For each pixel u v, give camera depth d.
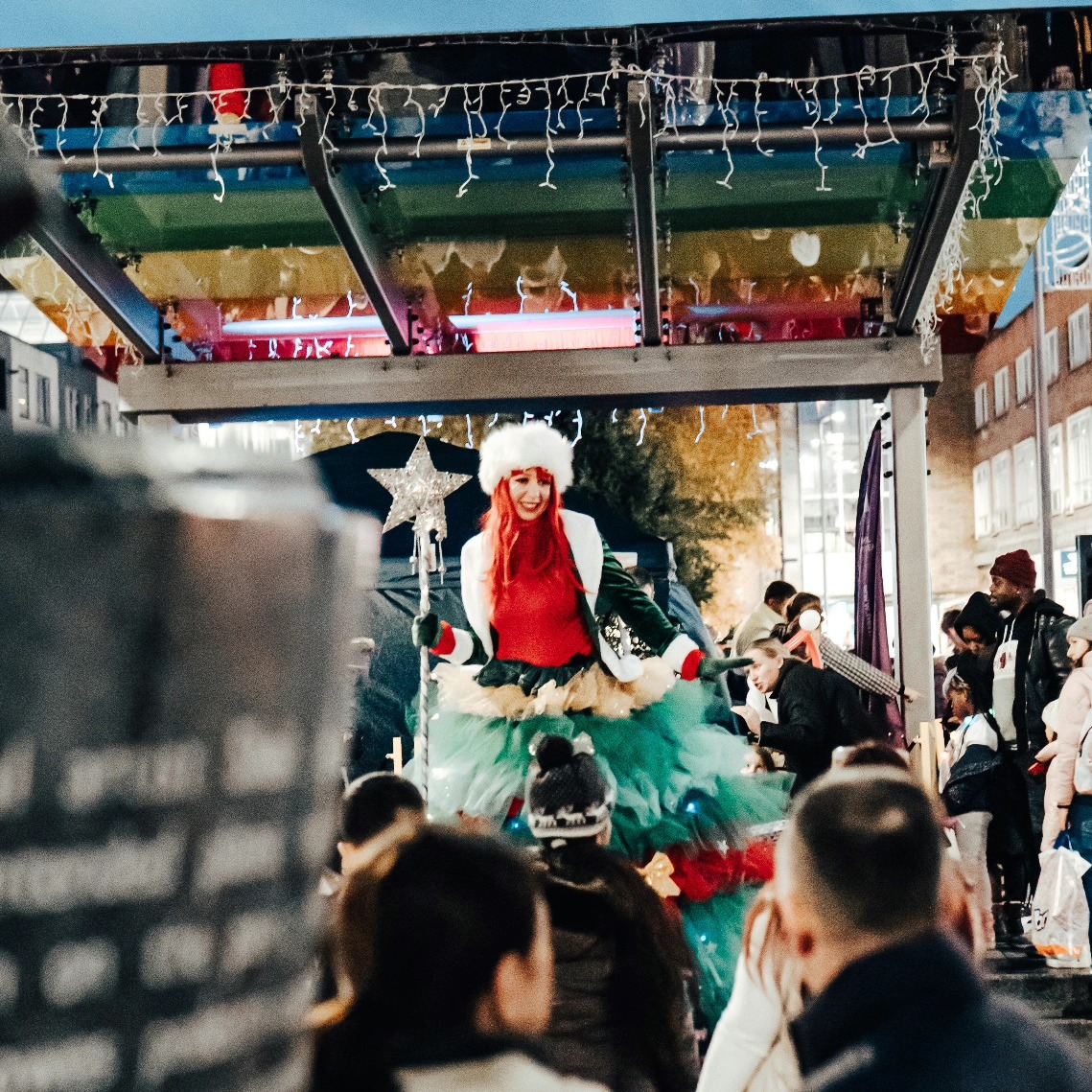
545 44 5.15
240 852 0.39
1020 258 7.33
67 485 0.36
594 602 4.68
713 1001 4.15
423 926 1.27
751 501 17.66
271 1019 0.40
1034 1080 1.33
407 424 14.09
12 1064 0.36
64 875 0.36
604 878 2.58
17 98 5.20
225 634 0.38
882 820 1.51
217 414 6.78
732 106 5.26
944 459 33.53
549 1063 1.21
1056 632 6.67
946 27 5.07
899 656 6.52
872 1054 1.37
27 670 0.35
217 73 5.20
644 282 6.25
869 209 6.34
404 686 6.98
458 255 6.75
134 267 6.64
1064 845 5.84
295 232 6.40
